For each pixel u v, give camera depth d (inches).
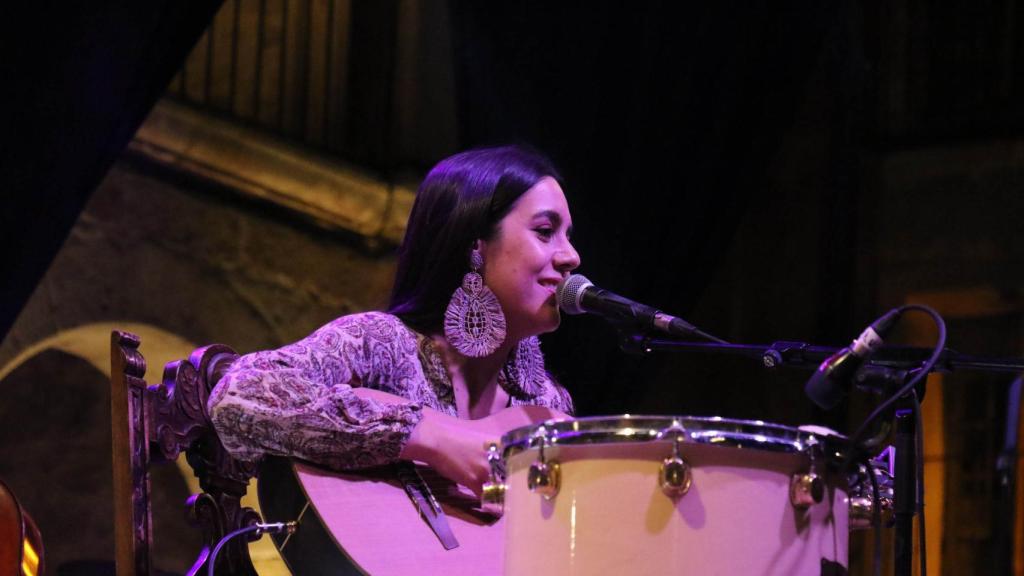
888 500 291.3
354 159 680.4
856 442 239.0
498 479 256.8
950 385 922.1
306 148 660.1
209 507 317.4
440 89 685.9
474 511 317.1
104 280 618.5
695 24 658.2
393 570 294.2
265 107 673.0
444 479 324.8
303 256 667.4
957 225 886.4
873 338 252.4
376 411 309.0
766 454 225.8
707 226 658.2
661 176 645.9
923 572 269.9
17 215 459.8
